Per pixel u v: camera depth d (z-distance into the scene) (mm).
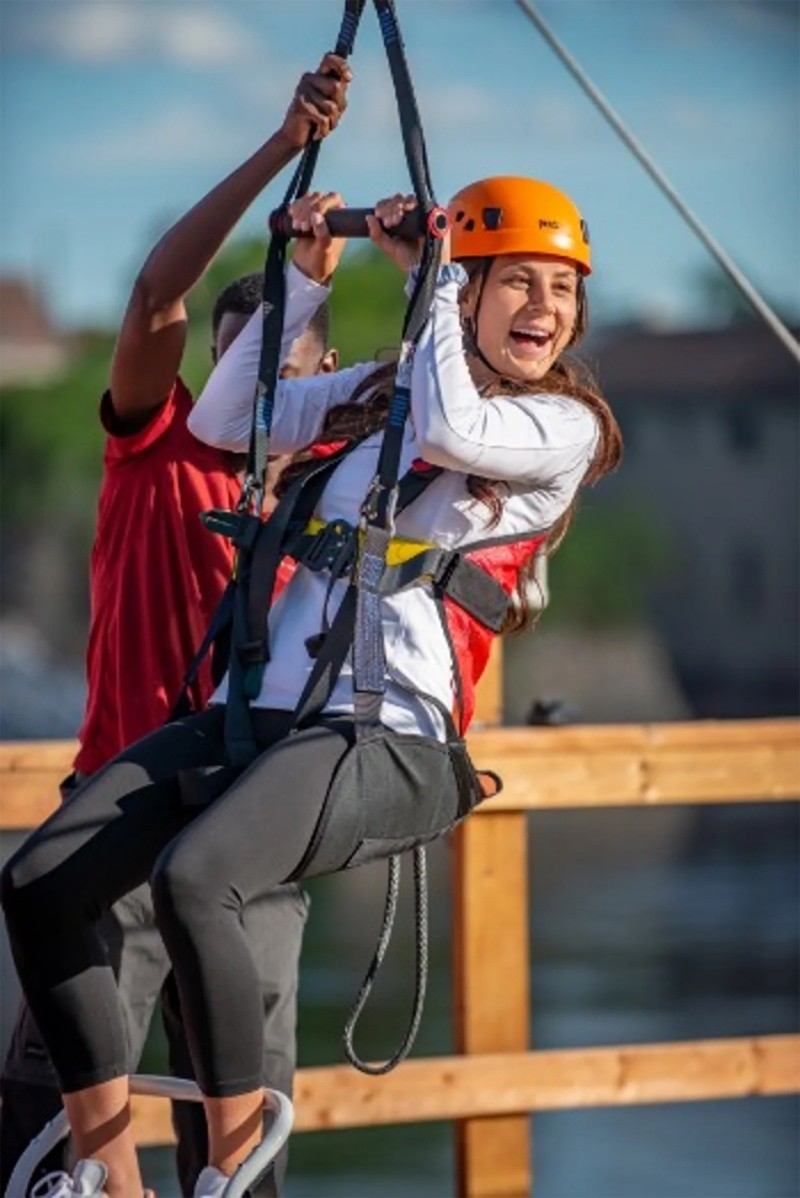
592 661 159500
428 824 11445
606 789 17594
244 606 11664
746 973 52281
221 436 12438
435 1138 34750
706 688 169625
